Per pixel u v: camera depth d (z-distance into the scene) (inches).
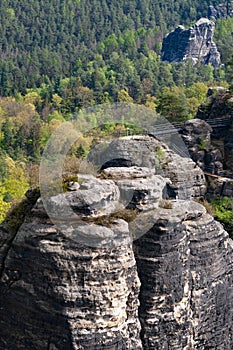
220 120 3949.3
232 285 2214.6
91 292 1755.7
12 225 1957.4
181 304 1974.7
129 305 1830.7
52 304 1771.7
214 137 3902.6
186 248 2004.2
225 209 3348.9
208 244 2132.1
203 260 2121.1
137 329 1843.0
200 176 2940.5
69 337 1752.0
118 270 1775.3
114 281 1772.9
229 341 2190.0
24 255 1820.9
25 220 1860.2
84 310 1755.7
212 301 2130.9
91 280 1758.1
